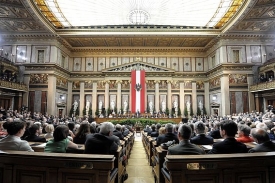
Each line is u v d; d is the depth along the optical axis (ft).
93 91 106.93
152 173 22.99
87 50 109.50
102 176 9.95
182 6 83.15
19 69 89.40
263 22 80.89
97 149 12.30
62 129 13.57
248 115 72.18
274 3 65.87
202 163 9.89
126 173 21.44
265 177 10.28
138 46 109.40
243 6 69.87
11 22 80.64
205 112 104.42
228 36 90.22
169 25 97.91
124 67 106.73
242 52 90.02
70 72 106.52
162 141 18.37
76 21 91.91
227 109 86.79
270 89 74.84
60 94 97.14
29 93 88.33
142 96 103.19
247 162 10.09
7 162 10.58
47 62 89.51
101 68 109.60
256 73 88.89
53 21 90.43
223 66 89.15
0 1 65.10
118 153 16.05
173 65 109.50
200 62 108.78
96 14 88.33
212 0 76.43
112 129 13.94
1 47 90.74
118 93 105.29
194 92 106.32
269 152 10.94
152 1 83.82
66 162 10.06
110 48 109.60
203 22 93.20
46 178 10.21
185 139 12.31
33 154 10.36
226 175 9.96
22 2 64.54
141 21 95.20
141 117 95.91
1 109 67.41
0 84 70.74
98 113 103.86
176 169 9.93
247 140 17.46
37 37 90.38
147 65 106.83
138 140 59.93
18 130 12.76
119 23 96.48
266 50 90.38
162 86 107.45
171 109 105.09
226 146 11.77
